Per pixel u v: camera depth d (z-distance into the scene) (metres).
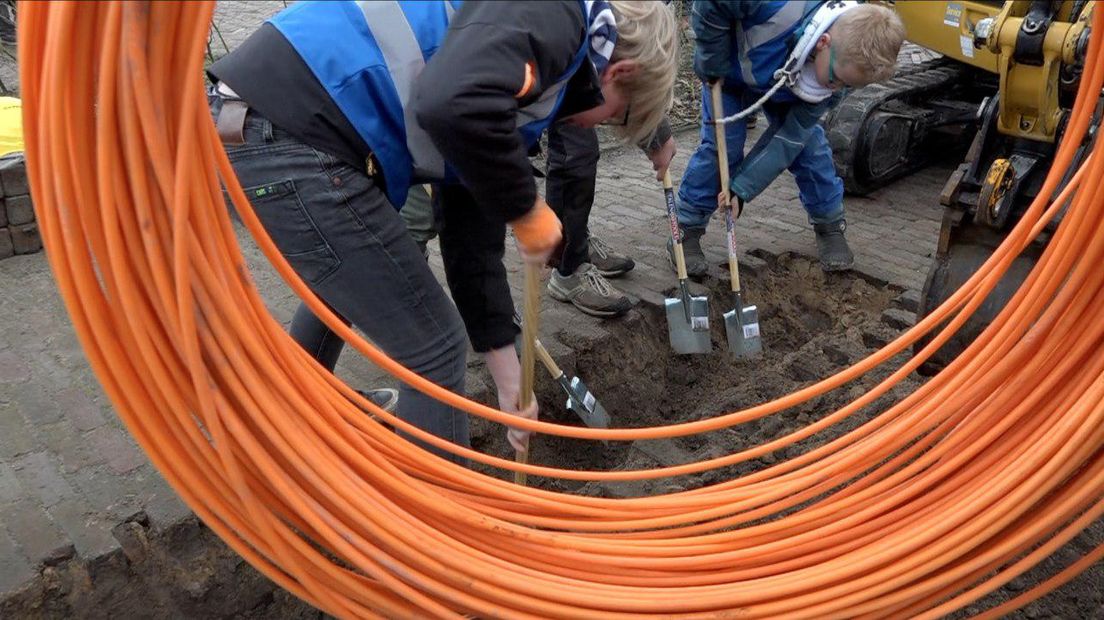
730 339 3.76
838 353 3.66
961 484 1.95
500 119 1.56
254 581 2.33
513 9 1.55
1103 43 1.78
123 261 1.25
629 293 3.94
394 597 1.71
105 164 1.18
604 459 3.51
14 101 4.03
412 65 1.78
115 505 2.35
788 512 2.63
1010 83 2.67
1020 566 1.81
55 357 3.02
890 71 3.27
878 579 1.78
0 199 3.61
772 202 5.11
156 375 1.34
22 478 2.44
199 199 1.32
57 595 2.13
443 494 1.95
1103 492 1.85
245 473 1.51
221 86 1.86
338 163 1.84
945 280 2.77
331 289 1.98
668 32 1.83
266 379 1.51
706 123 3.88
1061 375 1.89
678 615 1.75
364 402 1.92
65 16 1.12
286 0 8.16
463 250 2.32
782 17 3.29
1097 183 1.78
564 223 3.54
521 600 1.67
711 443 3.15
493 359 2.44
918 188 5.43
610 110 1.94
